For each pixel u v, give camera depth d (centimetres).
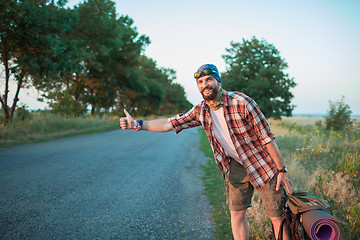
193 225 302
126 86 2906
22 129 1197
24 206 354
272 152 177
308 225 148
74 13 1387
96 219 318
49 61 1238
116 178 522
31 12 1135
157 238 271
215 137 208
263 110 2517
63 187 447
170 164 683
